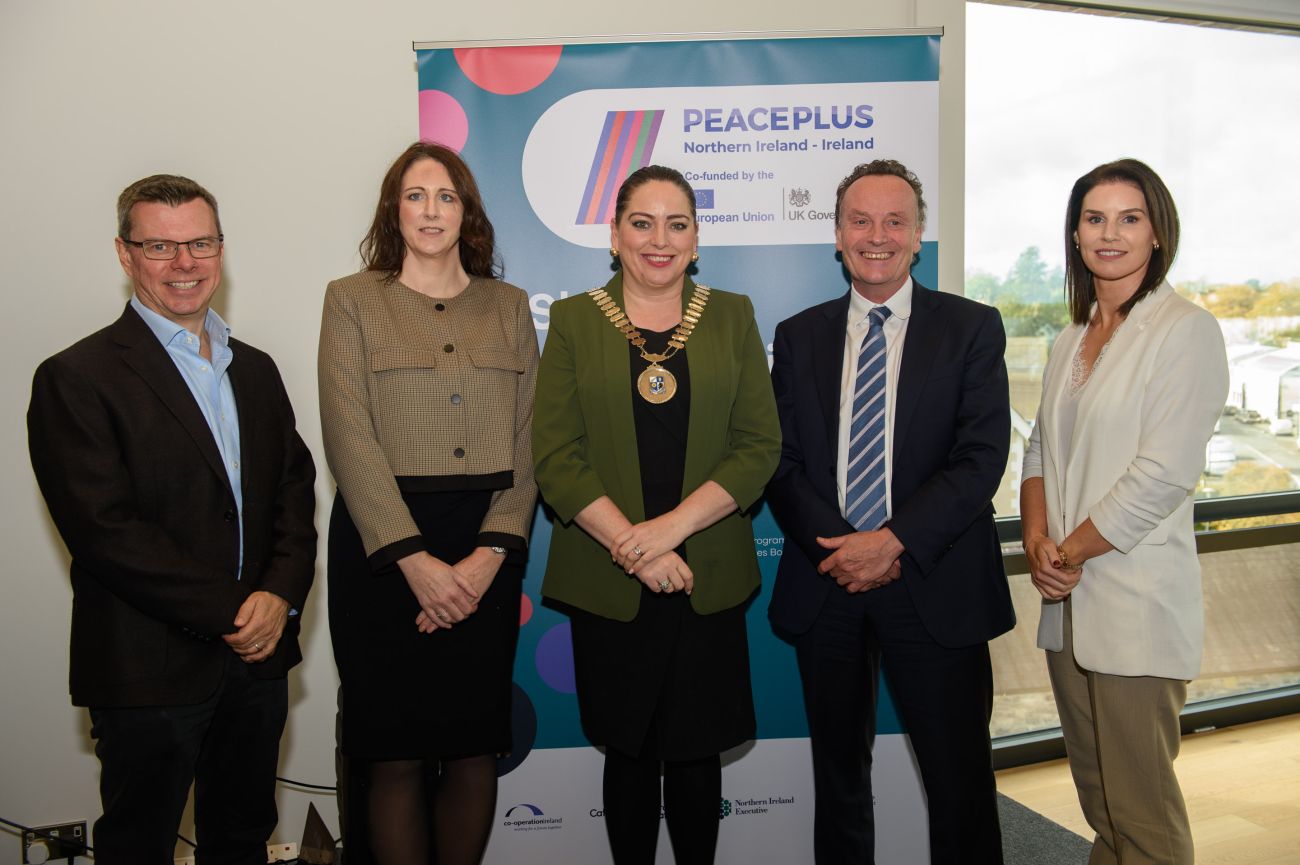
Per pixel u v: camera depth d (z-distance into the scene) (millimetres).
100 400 1567
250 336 2410
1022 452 3080
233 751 1763
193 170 2354
